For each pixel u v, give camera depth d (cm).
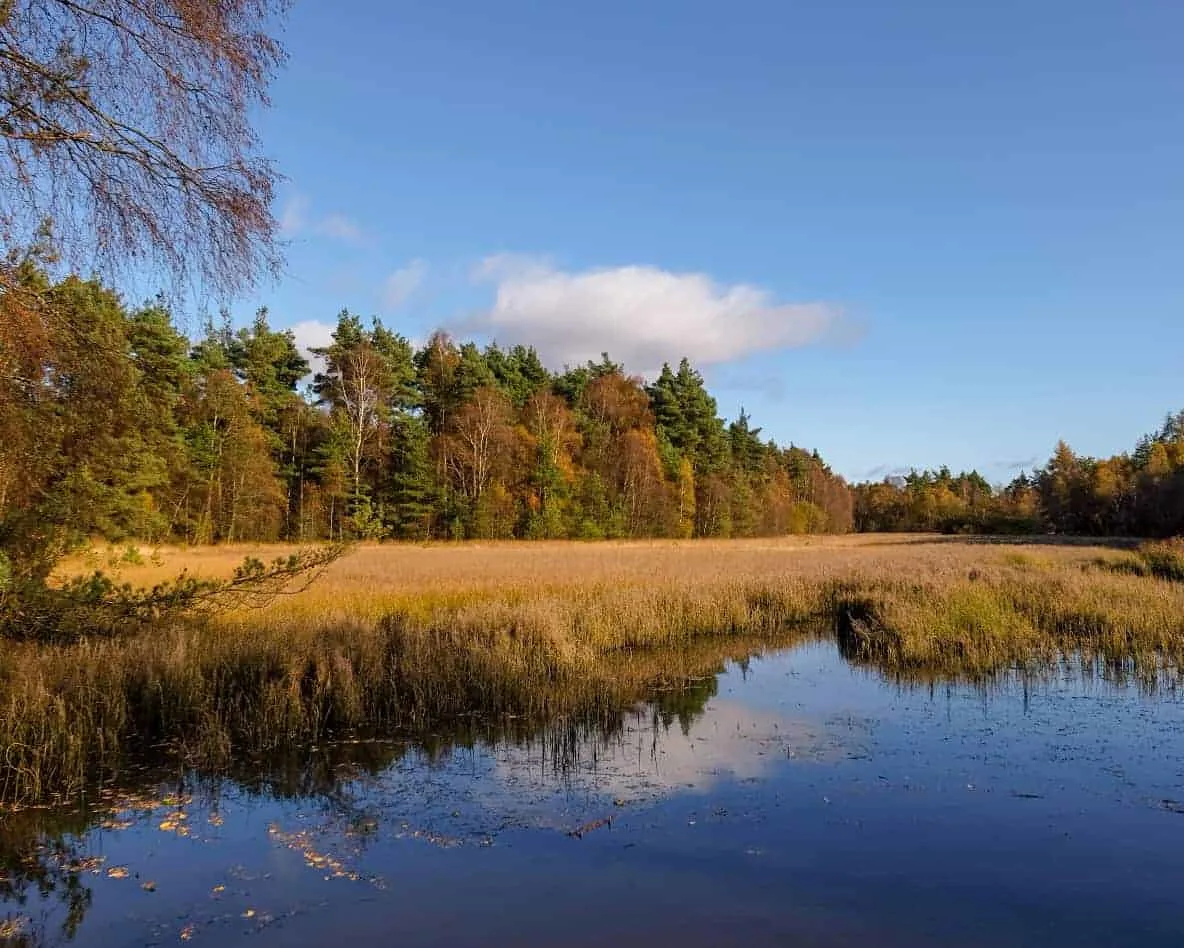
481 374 6172
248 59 720
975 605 1686
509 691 1159
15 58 631
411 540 5269
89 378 896
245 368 5341
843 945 509
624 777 849
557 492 5919
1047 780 826
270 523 4900
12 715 834
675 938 518
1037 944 509
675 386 7869
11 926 537
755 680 1337
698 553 3906
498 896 578
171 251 737
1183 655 1433
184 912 557
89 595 1016
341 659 1105
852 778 837
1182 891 582
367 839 686
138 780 838
